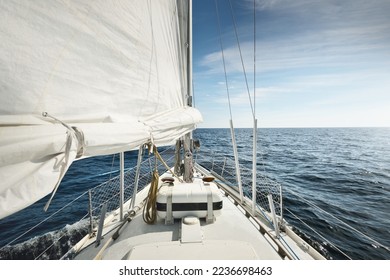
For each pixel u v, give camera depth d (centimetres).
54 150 78
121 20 130
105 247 193
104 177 1040
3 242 485
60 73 96
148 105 167
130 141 122
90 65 111
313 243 511
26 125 79
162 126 166
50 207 682
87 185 911
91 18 110
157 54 180
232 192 350
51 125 85
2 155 66
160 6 187
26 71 83
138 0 146
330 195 931
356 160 2031
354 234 556
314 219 633
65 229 516
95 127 103
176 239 200
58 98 95
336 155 2362
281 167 1556
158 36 182
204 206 222
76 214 617
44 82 89
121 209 252
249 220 252
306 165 1672
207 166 1151
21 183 70
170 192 223
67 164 82
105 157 1645
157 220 230
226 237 208
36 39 86
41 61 87
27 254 434
